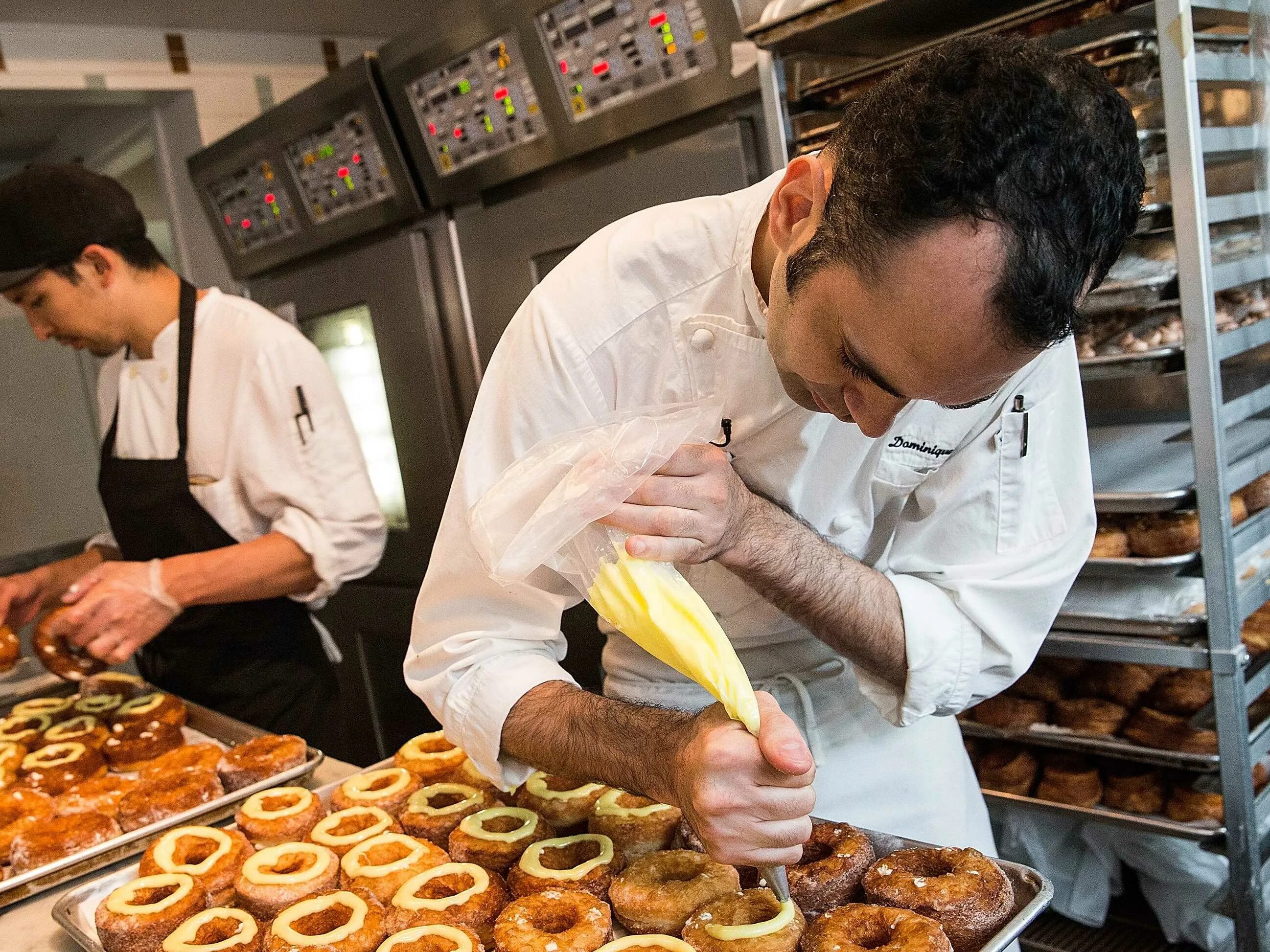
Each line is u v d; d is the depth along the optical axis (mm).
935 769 1298
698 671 834
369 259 2838
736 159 1963
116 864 1294
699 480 895
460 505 1030
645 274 1020
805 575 998
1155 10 1366
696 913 962
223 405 1909
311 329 3213
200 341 1921
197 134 3367
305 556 1870
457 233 2650
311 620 2086
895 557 1187
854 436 1061
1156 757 1645
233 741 1646
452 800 1269
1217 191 1492
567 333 1018
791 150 1752
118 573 1725
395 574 3043
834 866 1002
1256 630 1730
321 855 1146
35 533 4172
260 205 3164
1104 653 1577
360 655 3186
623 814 1124
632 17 2033
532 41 2215
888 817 1253
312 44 3557
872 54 1828
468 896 1032
